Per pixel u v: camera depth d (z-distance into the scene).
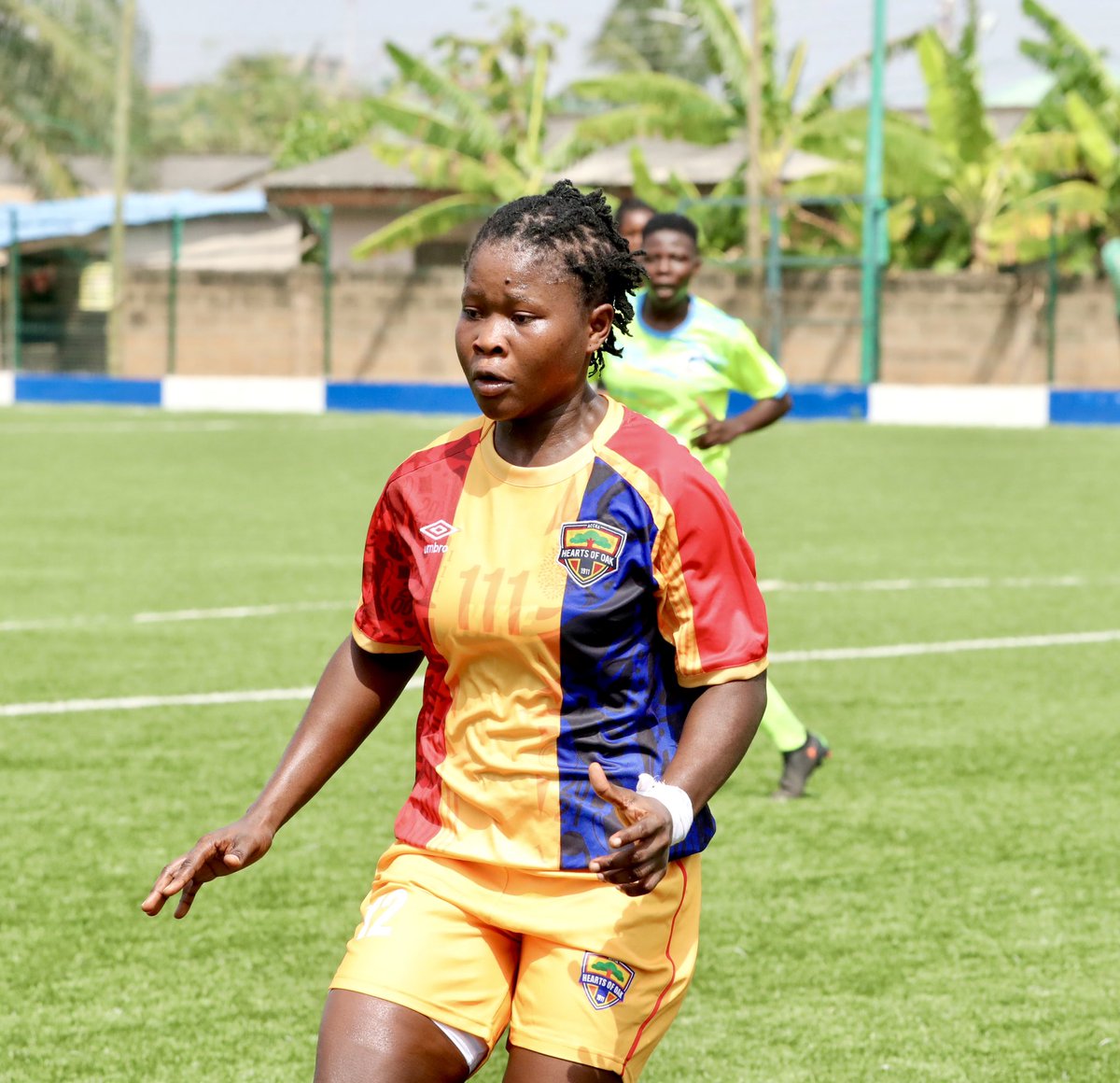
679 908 6.64
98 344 81.38
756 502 41.50
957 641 24.17
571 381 6.56
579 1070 6.32
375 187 86.06
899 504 41.25
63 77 99.06
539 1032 6.38
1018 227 76.31
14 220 76.81
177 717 19.12
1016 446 56.59
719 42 80.56
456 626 6.54
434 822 6.78
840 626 25.34
